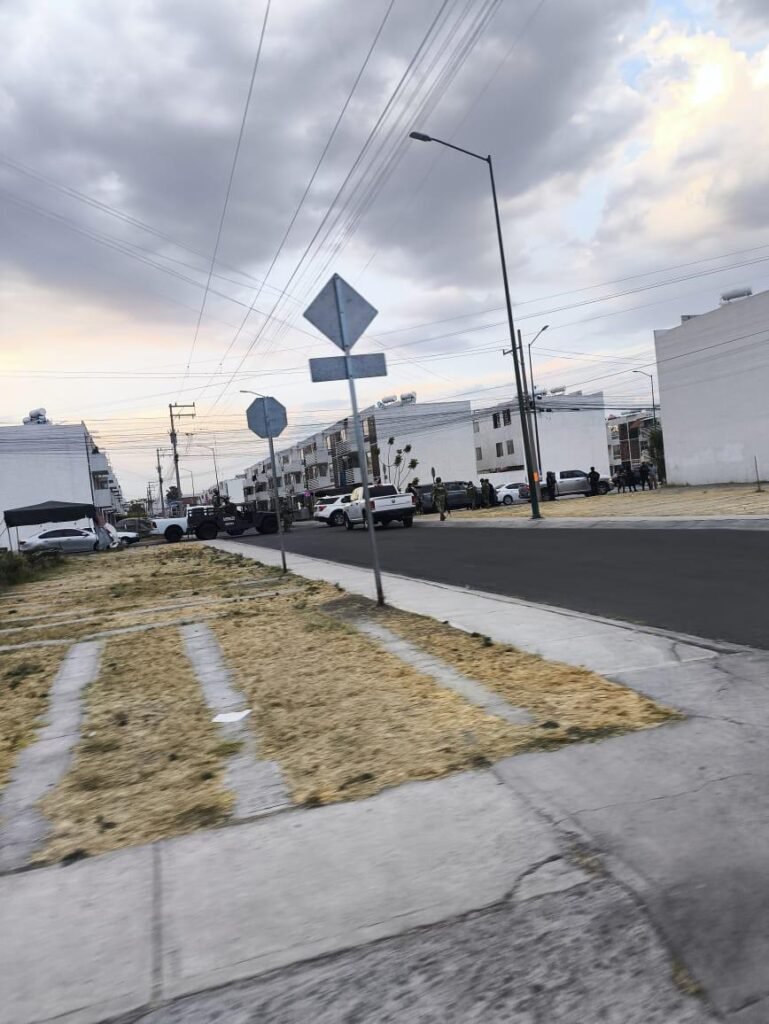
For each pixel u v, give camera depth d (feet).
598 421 233.14
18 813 12.57
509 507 129.59
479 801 11.57
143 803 12.58
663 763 12.51
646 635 22.00
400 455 224.33
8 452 172.86
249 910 9.12
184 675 21.25
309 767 13.53
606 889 9.05
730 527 55.31
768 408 107.65
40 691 20.76
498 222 80.79
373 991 7.64
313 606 31.68
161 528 127.03
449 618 27.02
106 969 8.20
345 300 27.25
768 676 17.07
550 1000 7.42
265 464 376.89
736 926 8.26
